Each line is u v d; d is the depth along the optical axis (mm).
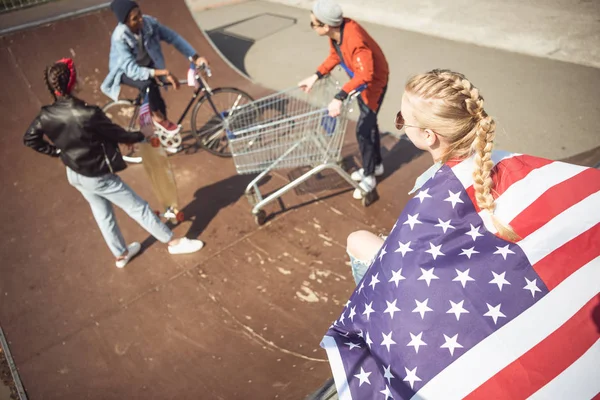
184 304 3605
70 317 3621
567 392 1238
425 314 1337
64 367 3281
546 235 1377
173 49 6539
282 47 8141
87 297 3760
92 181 3418
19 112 5719
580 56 6883
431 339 1322
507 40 7531
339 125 3834
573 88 6156
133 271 3926
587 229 1382
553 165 1477
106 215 3670
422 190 1465
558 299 1318
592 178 1436
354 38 3637
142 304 3648
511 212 1412
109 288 3811
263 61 7719
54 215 4578
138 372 3178
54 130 3170
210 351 3238
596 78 6324
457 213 1413
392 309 1380
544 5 8648
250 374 3043
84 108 3152
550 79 6402
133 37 4590
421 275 1368
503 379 1261
